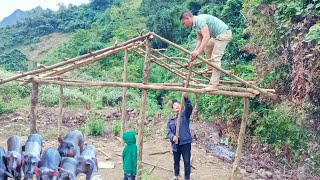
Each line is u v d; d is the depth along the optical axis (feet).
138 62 77.25
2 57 127.34
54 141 34.73
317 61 24.11
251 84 20.77
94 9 162.81
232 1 61.62
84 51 103.04
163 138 36.76
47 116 44.88
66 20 168.14
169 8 100.68
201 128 40.50
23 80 19.70
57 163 17.65
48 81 19.67
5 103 49.47
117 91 60.75
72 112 47.19
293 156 32.58
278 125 34.22
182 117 22.65
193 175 27.45
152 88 20.26
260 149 35.58
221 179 27.12
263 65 31.73
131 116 46.52
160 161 29.68
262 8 30.30
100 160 29.17
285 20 27.86
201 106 45.34
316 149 30.37
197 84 23.80
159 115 46.19
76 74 75.51
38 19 171.63
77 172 18.39
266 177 29.12
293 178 29.25
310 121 29.68
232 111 38.91
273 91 21.80
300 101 26.86
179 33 86.84
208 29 18.80
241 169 29.94
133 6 131.75
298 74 25.48
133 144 20.43
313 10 25.79
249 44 33.24
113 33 106.93
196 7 87.81
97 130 37.14
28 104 49.57
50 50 145.38
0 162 17.51
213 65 19.25
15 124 40.52
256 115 36.50
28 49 151.84
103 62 83.92
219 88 20.83
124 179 21.09
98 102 56.54
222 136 40.19
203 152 33.35
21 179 19.01
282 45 29.27
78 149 20.22
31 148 18.06
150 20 93.20
